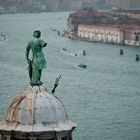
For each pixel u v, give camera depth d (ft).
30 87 72.64
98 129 371.76
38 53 73.51
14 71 640.17
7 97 486.38
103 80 618.85
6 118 71.20
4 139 70.44
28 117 69.82
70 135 71.77
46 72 645.51
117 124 388.78
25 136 69.21
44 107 70.54
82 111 437.17
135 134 362.53
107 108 453.17
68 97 504.02
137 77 653.71
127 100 498.69
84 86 568.00
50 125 69.87
